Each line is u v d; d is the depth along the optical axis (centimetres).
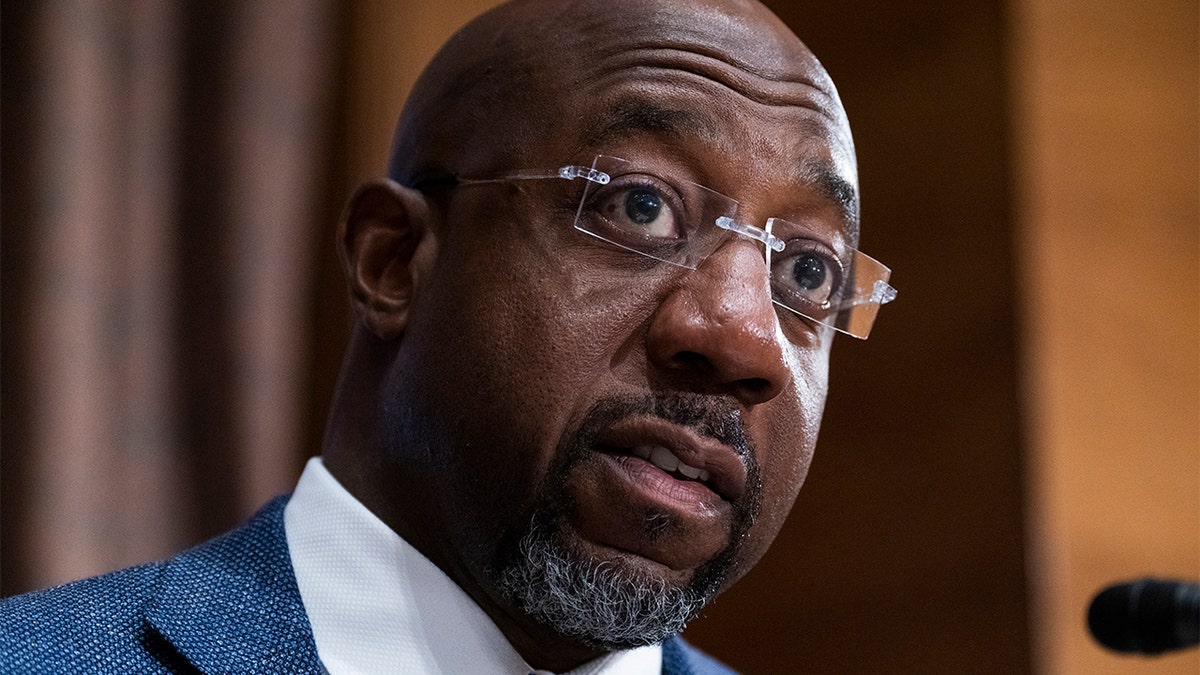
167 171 813
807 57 495
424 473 457
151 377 792
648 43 466
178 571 445
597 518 425
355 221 498
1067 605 817
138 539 774
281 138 848
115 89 795
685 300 434
